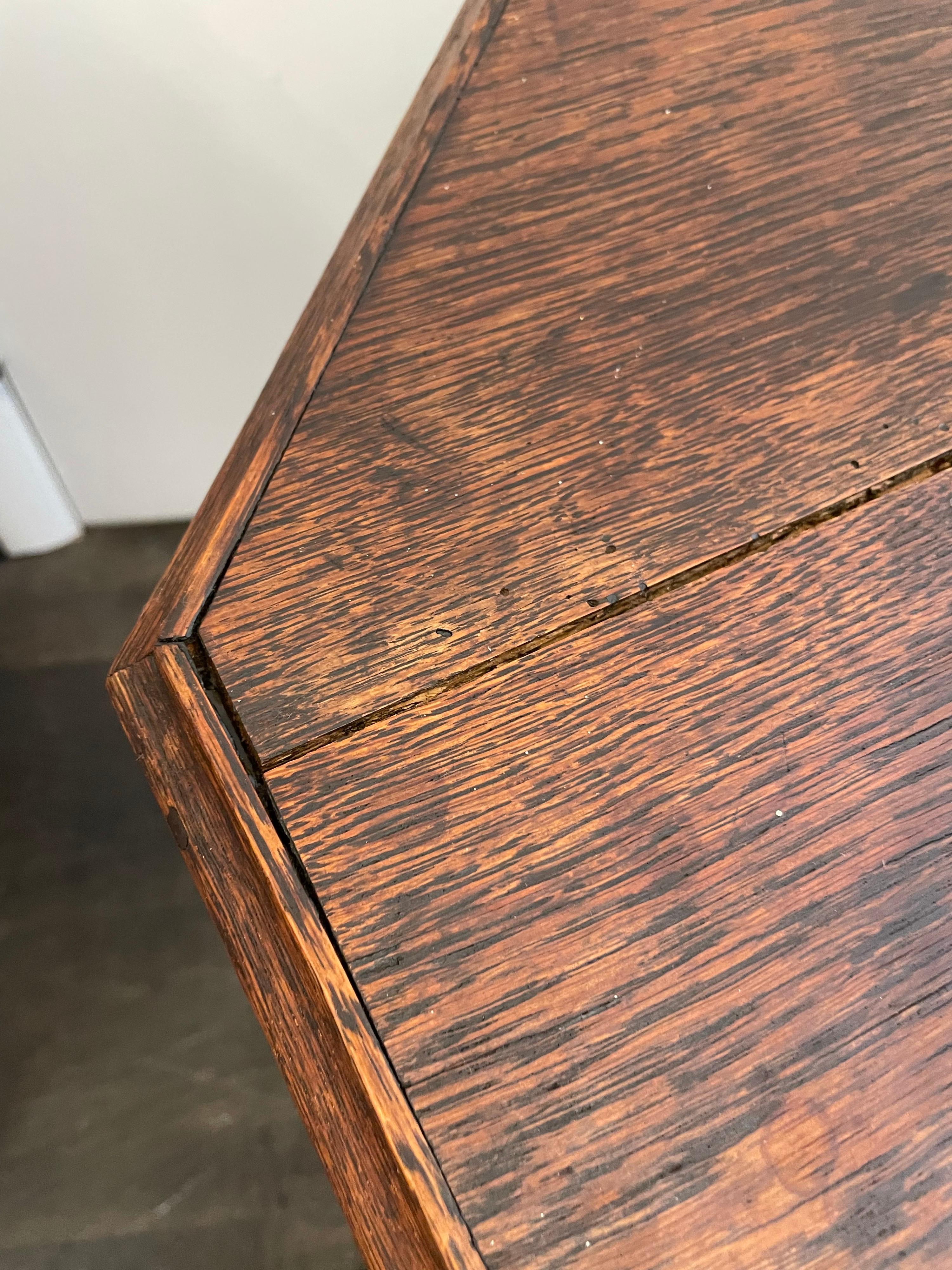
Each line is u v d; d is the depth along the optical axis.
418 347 0.28
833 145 0.31
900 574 0.27
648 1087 0.22
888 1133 0.22
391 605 0.26
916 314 0.29
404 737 0.25
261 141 0.65
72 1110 0.73
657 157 0.30
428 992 0.23
